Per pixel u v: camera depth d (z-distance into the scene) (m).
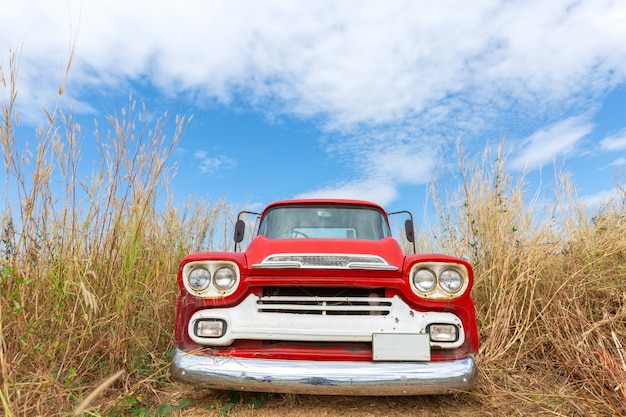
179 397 2.89
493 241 4.13
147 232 3.70
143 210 3.29
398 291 2.65
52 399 2.41
